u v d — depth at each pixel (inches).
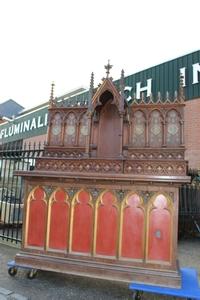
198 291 139.2
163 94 428.5
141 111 182.2
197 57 399.9
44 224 173.0
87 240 162.7
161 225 152.4
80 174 164.9
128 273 149.2
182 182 148.6
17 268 184.1
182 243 346.6
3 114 1467.8
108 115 194.9
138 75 471.5
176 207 151.0
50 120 204.2
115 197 161.6
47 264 164.9
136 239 154.6
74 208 168.9
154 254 150.6
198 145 380.2
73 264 159.2
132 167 164.4
